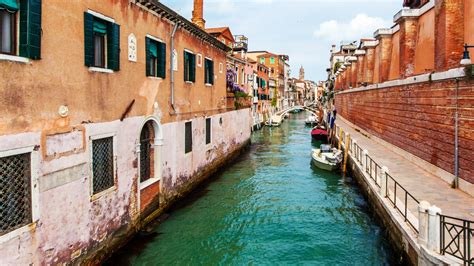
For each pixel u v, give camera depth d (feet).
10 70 17.92
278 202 44.60
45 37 20.21
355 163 53.93
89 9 24.34
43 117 20.16
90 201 24.50
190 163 45.85
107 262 26.89
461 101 32.27
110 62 27.17
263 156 77.92
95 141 25.62
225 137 65.51
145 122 32.99
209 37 51.96
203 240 32.65
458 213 26.73
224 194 47.32
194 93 47.37
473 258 18.22
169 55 38.55
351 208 42.45
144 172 34.71
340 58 179.32
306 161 72.13
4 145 17.60
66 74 22.03
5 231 17.97
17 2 18.75
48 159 20.58
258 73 152.05
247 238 33.65
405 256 25.18
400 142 52.29
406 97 48.78
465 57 30.94
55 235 21.15
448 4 34.71
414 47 47.80
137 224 31.76
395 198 29.37
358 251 31.01
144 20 32.65
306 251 31.07
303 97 365.40
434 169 39.19
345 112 113.80
